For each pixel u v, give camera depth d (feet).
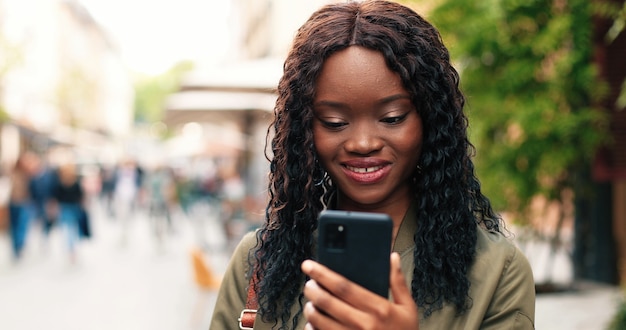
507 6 18.88
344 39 3.83
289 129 4.13
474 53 19.71
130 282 31.86
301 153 4.10
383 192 3.97
